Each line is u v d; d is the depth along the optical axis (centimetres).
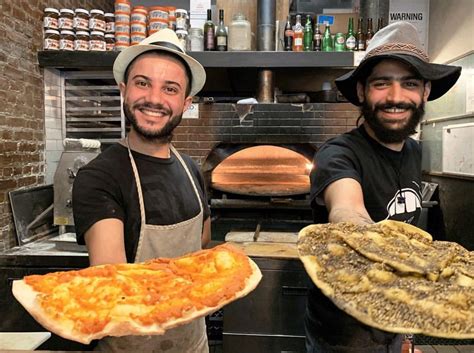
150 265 88
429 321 63
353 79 141
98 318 68
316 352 134
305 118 305
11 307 229
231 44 293
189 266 89
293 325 221
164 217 134
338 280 73
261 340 223
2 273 230
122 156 135
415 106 128
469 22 311
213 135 310
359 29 302
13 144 252
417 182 143
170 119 135
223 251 91
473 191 303
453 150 331
